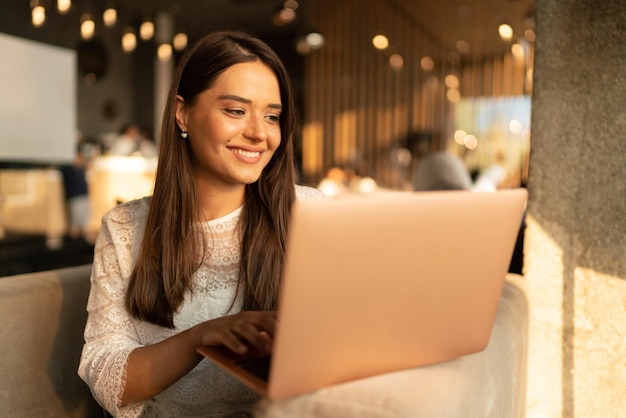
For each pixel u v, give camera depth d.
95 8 8.56
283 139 1.18
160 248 1.13
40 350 1.27
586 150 1.30
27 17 7.60
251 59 1.08
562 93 1.32
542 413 1.38
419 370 0.78
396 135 9.53
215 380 1.16
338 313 0.66
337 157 9.70
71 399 1.31
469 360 0.86
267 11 8.36
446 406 0.71
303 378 0.68
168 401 1.13
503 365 1.01
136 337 1.15
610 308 1.29
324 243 0.61
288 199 1.20
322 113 9.69
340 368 0.70
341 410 0.67
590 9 1.27
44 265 4.81
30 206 5.87
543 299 1.36
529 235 1.38
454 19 7.43
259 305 1.16
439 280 0.74
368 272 0.66
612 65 1.25
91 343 1.10
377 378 0.74
